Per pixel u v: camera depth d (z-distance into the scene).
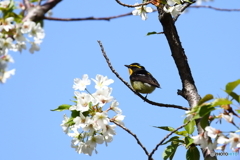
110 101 10.16
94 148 10.06
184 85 12.52
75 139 10.27
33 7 8.04
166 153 10.98
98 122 9.81
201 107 8.23
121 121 10.37
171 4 11.48
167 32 12.81
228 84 8.03
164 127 11.09
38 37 8.23
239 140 8.33
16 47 8.35
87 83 10.41
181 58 12.73
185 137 10.94
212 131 8.65
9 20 8.10
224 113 8.79
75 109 10.17
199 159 10.82
